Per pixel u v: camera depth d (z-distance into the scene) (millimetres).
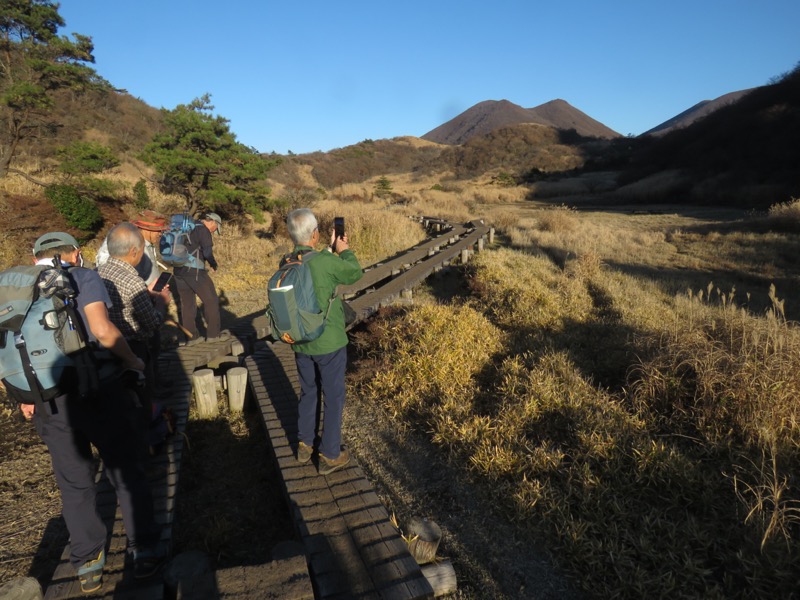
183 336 6973
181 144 16812
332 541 2709
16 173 15289
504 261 12805
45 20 17672
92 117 41031
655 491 3477
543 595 2744
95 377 2219
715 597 2586
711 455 3826
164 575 2412
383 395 5316
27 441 4449
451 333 6445
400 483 3826
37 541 3213
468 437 4211
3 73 17094
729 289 10828
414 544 2805
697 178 38969
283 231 17047
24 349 2080
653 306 8625
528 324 7504
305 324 2859
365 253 15273
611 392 5180
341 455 3330
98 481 3363
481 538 3201
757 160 35312
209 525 3404
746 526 2998
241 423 4961
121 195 16281
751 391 4086
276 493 3803
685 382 4703
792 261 14023
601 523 3158
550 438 4254
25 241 10961
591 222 24859
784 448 3660
